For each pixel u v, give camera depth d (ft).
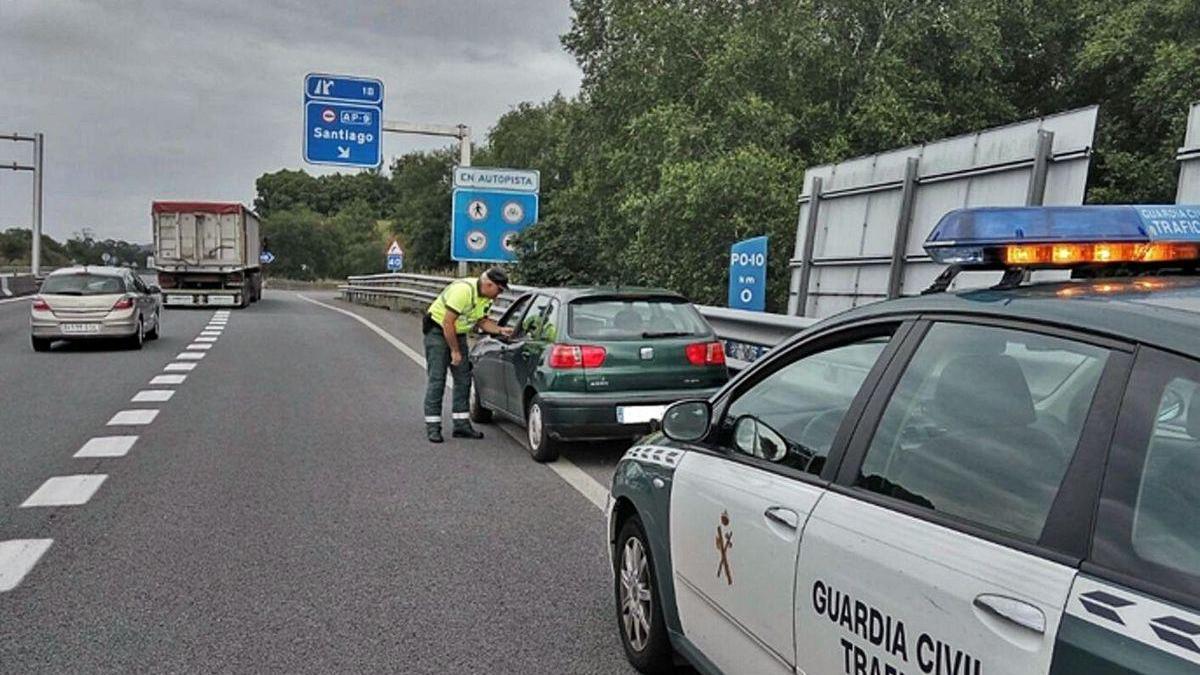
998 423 7.59
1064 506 6.56
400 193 244.83
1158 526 6.04
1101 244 8.59
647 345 26.04
